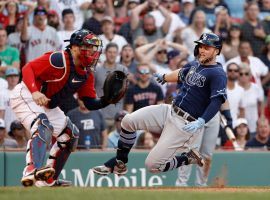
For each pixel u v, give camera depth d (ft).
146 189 84.74
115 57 138.31
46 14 141.59
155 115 89.97
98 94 137.28
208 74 86.69
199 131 89.66
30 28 140.77
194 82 87.81
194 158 91.40
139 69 136.98
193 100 88.02
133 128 90.68
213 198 68.80
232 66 142.10
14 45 139.95
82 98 95.09
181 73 90.02
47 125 87.10
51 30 142.10
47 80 88.84
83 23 145.59
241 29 154.20
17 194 72.38
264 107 147.43
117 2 154.81
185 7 158.30
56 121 93.25
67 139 94.38
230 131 110.32
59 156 95.20
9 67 134.82
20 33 140.67
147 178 122.11
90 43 87.15
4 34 138.72
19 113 89.35
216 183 123.95
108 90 93.04
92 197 68.54
